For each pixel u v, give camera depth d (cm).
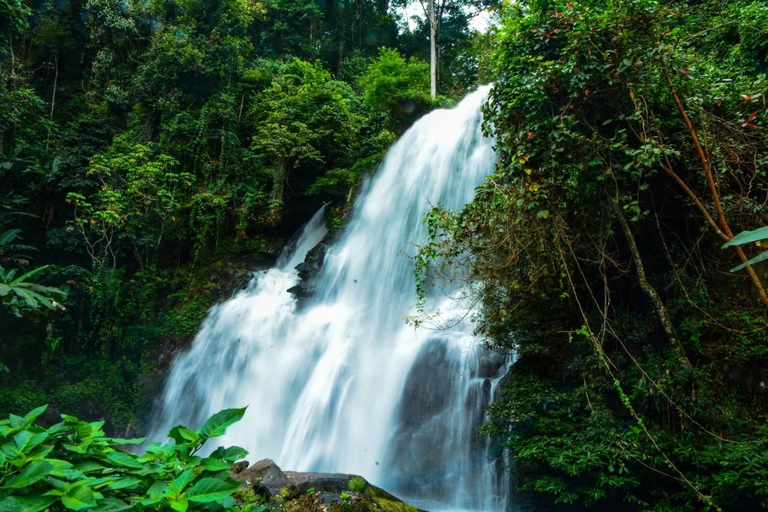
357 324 1341
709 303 742
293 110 1955
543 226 728
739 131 733
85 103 2272
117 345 1645
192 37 2072
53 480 193
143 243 1727
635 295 817
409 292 1362
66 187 1761
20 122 1686
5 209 1597
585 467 639
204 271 1798
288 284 1705
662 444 631
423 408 980
